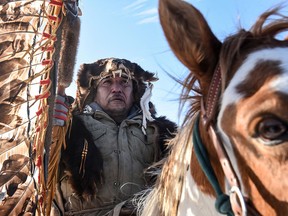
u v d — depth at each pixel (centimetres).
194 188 160
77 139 262
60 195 261
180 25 144
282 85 124
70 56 223
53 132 225
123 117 295
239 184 136
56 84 207
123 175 265
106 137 273
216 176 150
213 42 151
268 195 128
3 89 210
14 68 211
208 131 146
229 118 136
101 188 261
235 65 143
